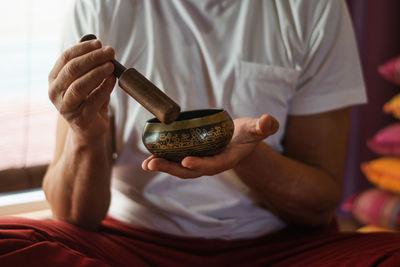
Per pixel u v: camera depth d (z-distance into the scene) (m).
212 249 0.96
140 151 0.95
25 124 1.49
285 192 0.93
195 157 0.65
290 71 0.94
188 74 0.93
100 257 0.80
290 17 0.94
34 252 0.68
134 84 0.61
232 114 0.97
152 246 0.93
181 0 0.91
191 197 0.97
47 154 1.52
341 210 2.32
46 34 1.51
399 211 1.83
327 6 0.94
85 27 0.93
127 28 0.92
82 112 0.71
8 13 1.45
